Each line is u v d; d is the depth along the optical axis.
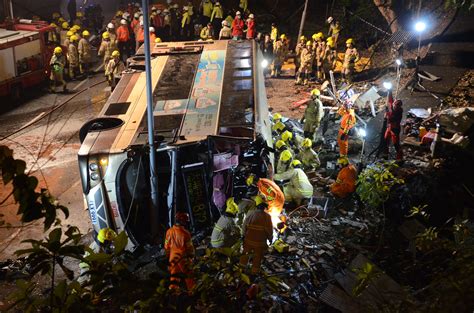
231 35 23.34
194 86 12.35
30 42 19.66
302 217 11.10
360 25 24.88
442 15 21.98
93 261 4.04
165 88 12.32
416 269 8.98
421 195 11.23
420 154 13.49
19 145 15.58
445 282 5.36
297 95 19.20
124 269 4.07
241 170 10.55
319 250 9.87
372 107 15.72
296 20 28.11
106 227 9.88
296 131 15.04
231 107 11.21
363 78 19.89
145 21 8.50
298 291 8.69
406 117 15.45
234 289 8.16
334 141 14.69
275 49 20.91
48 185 13.23
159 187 10.15
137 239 10.05
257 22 27.69
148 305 4.29
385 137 12.96
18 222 11.53
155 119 10.80
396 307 6.28
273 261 9.53
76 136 16.22
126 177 9.77
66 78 22.25
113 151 9.52
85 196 9.80
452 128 13.80
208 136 9.88
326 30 26.16
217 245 9.28
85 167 9.55
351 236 10.34
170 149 9.63
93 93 20.23
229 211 9.28
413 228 10.34
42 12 29.89
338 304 8.23
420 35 20.00
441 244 6.42
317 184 12.39
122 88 12.59
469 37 20.36
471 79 17.83
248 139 10.07
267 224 8.68
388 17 21.08
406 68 19.31
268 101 18.66
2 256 10.32
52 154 14.99
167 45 15.45
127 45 23.83
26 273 9.62
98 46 26.44
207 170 10.12
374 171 10.76
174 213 9.98
